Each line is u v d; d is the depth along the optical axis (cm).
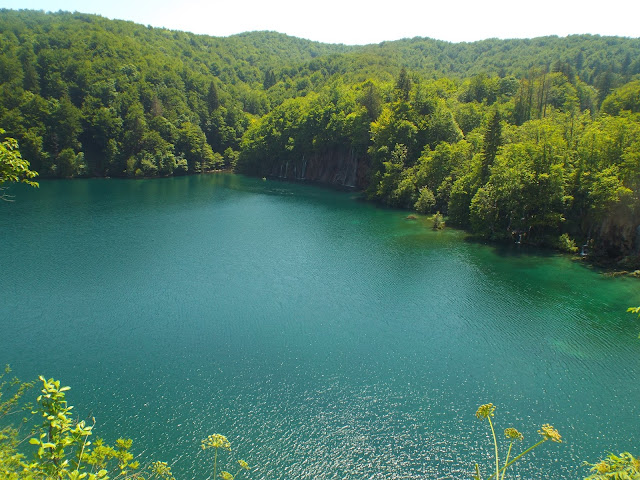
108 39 18875
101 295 4975
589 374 3566
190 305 4756
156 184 13388
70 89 15688
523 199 6925
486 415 1038
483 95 14262
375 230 7944
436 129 10669
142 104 16400
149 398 3234
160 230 7781
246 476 2591
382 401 3247
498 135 7912
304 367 3653
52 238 7106
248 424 2997
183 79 19925
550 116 9925
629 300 4869
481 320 4466
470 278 5562
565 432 2938
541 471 2631
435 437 2909
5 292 5009
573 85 14325
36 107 13775
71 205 9706
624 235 6116
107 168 14550
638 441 2855
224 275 5647
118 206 9756
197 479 2542
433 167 9481
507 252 6625
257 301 4884
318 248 6831
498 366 3681
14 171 1419
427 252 6631
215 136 17975
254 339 4081
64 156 13575
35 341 3984
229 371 3581
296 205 10300
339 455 2758
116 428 2920
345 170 13725
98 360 3703
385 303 4862
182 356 3788
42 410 1112
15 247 6600
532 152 7069
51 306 4678
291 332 4216
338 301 4906
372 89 13100
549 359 3775
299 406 3180
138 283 5331
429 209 9175
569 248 6538
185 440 2834
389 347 3966
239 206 10106
